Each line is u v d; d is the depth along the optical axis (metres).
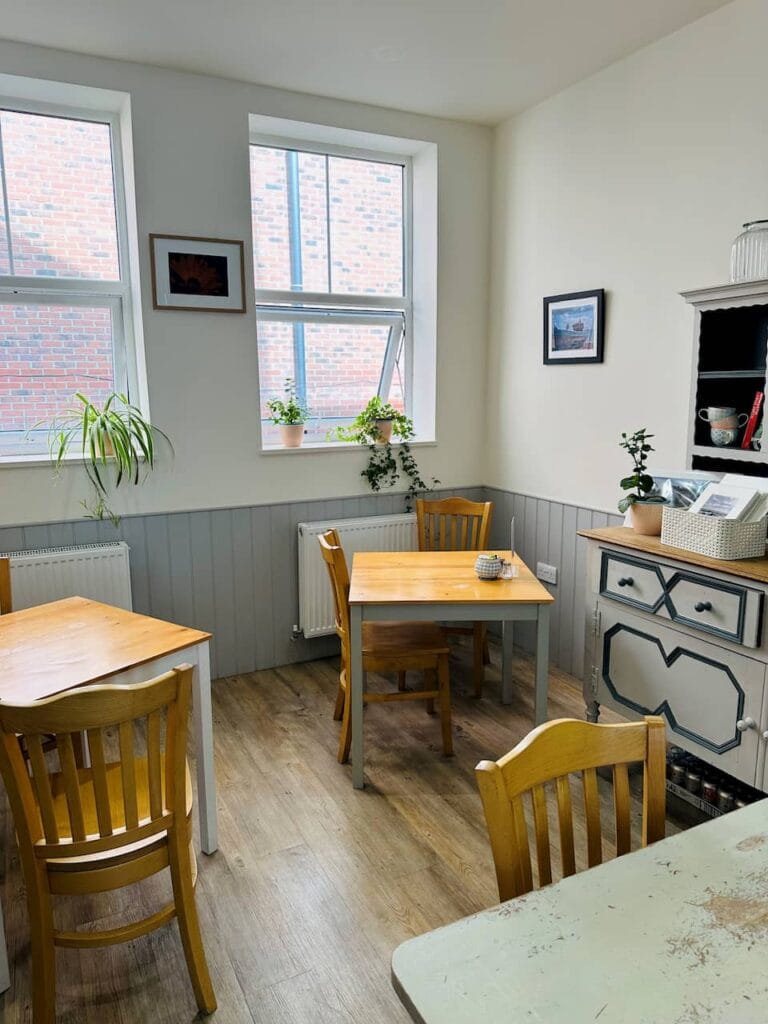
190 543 3.45
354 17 2.65
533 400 3.74
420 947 0.93
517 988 0.86
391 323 4.08
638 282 3.04
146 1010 1.68
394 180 3.95
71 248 3.25
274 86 3.29
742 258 2.44
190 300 3.27
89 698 1.41
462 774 2.71
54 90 2.98
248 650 3.68
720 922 0.97
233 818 2.43
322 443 3.88
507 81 3.24
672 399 2.93
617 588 2.52
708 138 2.67
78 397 3.17
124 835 1.53
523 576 2.80
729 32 2.56
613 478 3.27
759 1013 0.82
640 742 1.26
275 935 1.91
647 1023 0.81
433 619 2.53
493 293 3.98
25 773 1.48
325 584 3.69
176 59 3.00
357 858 2.22
